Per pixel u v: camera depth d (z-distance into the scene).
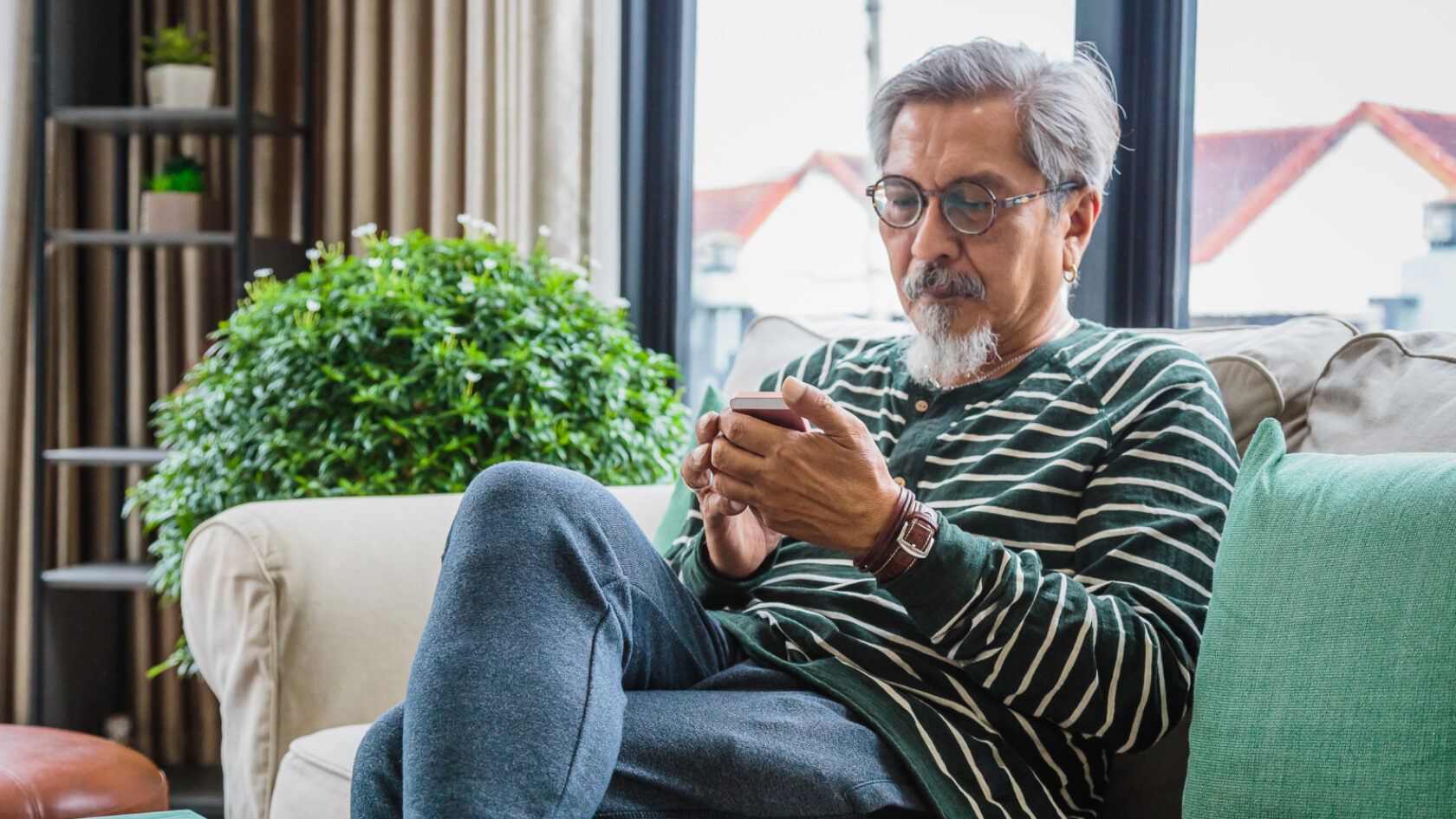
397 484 1.70
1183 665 0.87
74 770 1.32
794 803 0.78
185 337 2.61
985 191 1.05
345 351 1.73
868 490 0.86
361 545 1.32
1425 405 1.03
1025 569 0.88
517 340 1.73
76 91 2.44
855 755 0.82
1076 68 1.10
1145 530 0.92
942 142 1.06
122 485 2.60
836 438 0.86
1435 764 0.66
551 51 2.30
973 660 0.87
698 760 0.78
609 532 0.86
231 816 1.28
